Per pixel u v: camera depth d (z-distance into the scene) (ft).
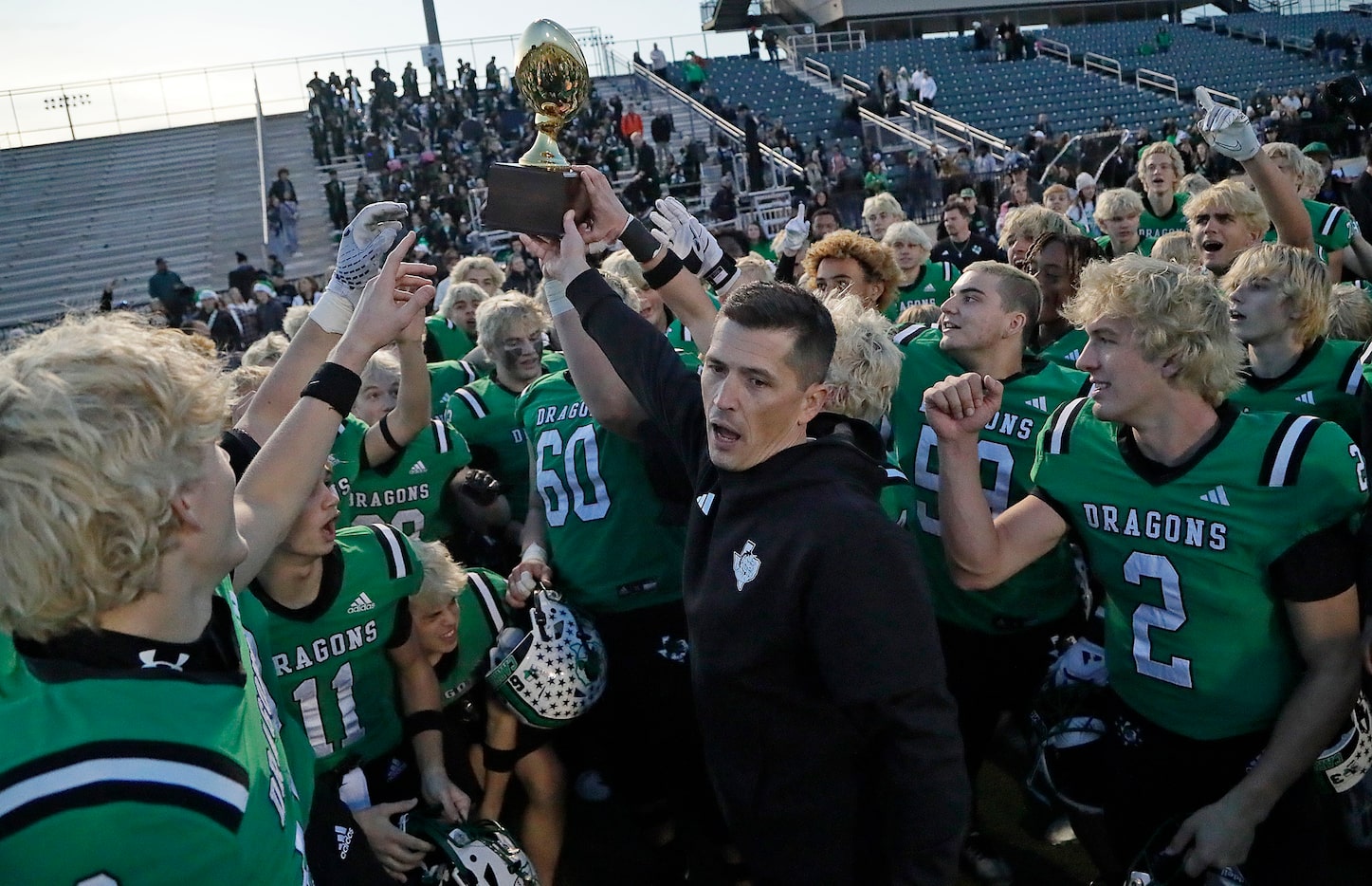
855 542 5.32
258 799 3.95
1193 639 6.97
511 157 70.03
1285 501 6.60
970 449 6.94
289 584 7.22
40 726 3.51
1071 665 8.59
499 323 13.15
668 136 69.10
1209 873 6.65
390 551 7.85
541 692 8.11
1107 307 6.86
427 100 79.82
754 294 5.66
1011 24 99.55
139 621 3.99
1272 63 96.84
